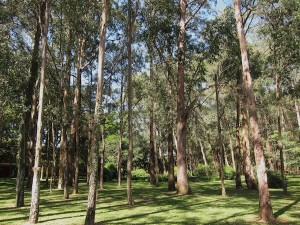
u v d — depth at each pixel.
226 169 47.25
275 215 14.05
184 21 24.02
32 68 17.84
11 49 17.88
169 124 27.91
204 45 23.23
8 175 52.84
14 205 17.81
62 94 24.67
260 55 25.48
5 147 40.34
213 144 52.62
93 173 12.08
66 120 24.58
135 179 48.19
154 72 29.56
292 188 28.28
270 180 28.84
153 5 22.42
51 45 24.48
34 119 30.75
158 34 23.11
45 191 26.31
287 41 19.62
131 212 15.48
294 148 42.28
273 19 21.30
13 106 16.77
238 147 29.19
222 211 15.67
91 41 23.98
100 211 15.80
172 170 27.05
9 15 18.98
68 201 19.64
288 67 22.09
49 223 12.52
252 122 13.60
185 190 24.03
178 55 23.75
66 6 20.09
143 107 38.19
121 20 22.45
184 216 14.32
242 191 25.92
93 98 30.52
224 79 26.39
